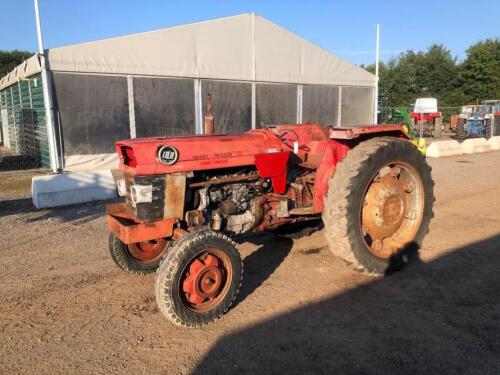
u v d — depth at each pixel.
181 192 3.55
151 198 3.44
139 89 10.53
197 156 3.60
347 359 2.88
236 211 3.92
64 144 9.73
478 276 4.15
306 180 4.43
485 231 5.53
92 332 3.29
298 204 4.39
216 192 3.83
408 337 3.12
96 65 9.84
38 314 3.58
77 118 9.80
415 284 4.00
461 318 3.36
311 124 4.70
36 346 3.10
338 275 4.25
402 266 4.29
